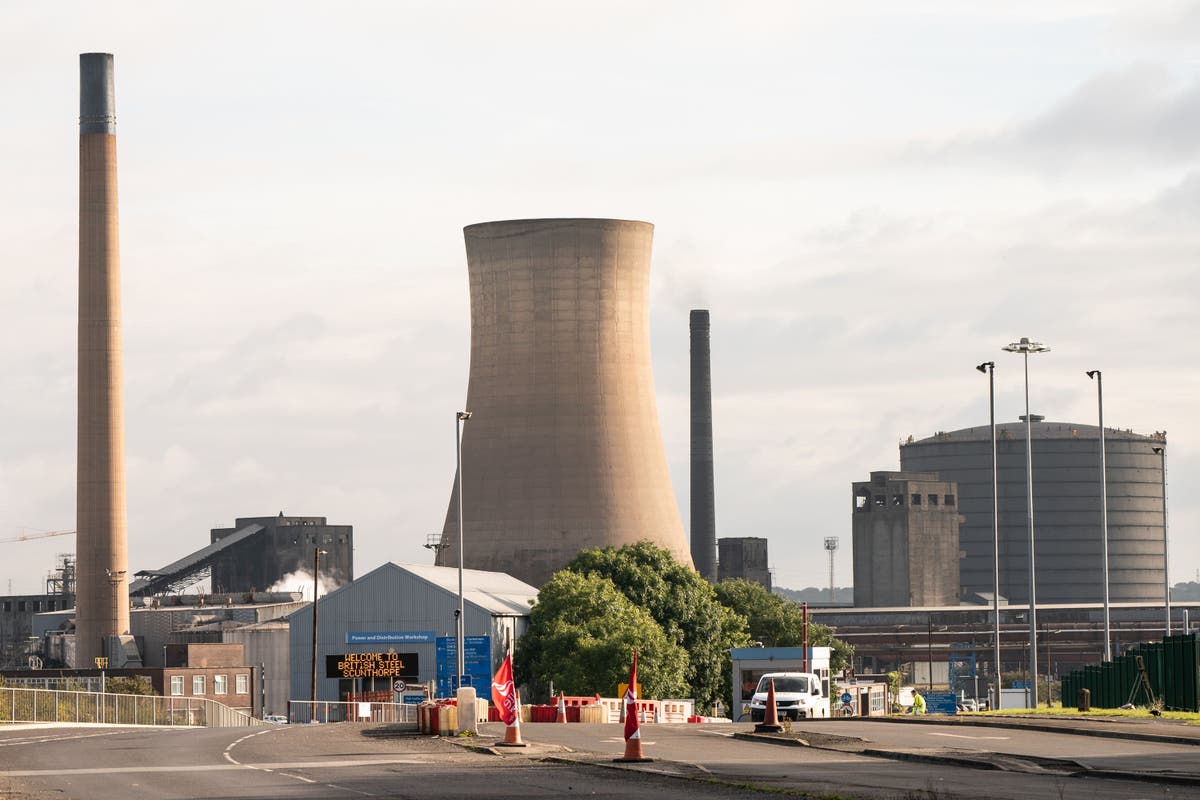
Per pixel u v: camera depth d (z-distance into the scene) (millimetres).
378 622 132500
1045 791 35625
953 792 35281
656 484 174750
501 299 173750
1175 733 53844
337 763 43531
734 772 40750
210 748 50125
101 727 75625
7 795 34656
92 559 190000
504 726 62719
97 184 189375
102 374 189750
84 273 190000
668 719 97375
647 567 144375
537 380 172000
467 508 173625
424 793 34906
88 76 189625
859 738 52938
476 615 128625
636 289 175625
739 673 114500
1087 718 65312
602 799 33719
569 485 170375
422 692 123125
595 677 116312
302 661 134125
